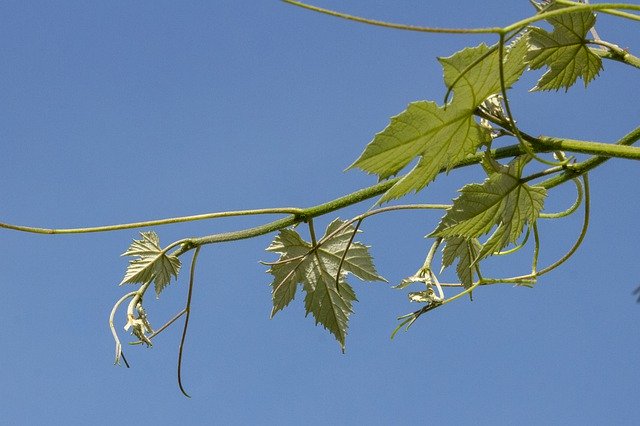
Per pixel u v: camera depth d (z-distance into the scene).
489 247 1.52
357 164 1.47
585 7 1.41
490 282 1.61
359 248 1.66
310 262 1.67
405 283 1.61
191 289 1.63
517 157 1.49
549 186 1.52
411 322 1.61
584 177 1.57
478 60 1.44
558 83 1.57
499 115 1.49
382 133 1.46
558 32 1.55
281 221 1.60
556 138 1.48
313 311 1.68
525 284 1.61
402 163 1.48
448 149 1.49
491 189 1.50
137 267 1.62
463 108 1.47
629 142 1.49
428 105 1.46
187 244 1.62
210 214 1.59
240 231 1.61
